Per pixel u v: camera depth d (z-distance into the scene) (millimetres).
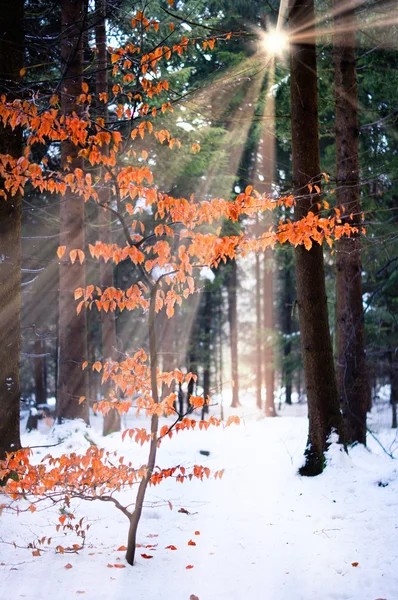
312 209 8078
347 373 9773
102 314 14680
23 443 11609
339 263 10016
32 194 14961
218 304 26797
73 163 11016
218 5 14141
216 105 13852
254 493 7426
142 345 22891
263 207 5660
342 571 4793
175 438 12438
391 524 5820
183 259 4984
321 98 10391
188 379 5156
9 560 5000
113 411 14266
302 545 5438
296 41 8266
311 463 8062
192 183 15859
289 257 17562
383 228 12148
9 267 7078
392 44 10836
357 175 9844
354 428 9641
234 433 13008
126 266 18828
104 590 4414
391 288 15453
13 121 5004
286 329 26391
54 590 4387
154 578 4680
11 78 6828
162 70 12516
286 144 14055
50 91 6262
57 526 5082
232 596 4359
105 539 5664
